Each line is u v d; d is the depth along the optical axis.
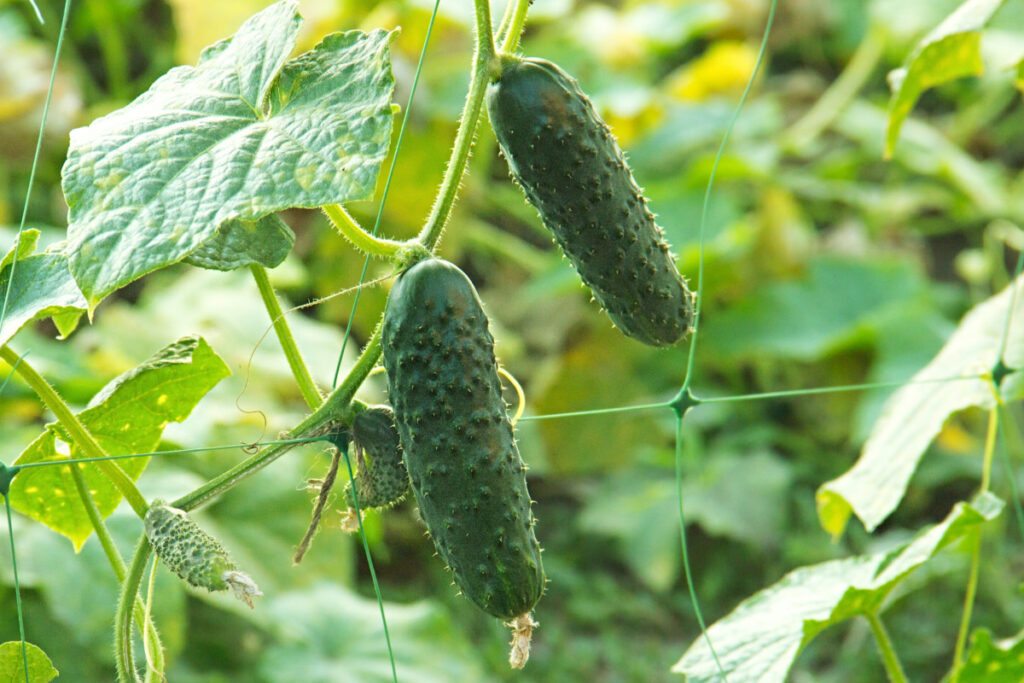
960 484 3.80
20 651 1.70
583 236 1.67
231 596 2.31
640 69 4.25
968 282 4.68
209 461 2.45
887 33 4.51
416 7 3.45
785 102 5.04
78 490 1.71
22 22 3.81
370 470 1.67
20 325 1.64
